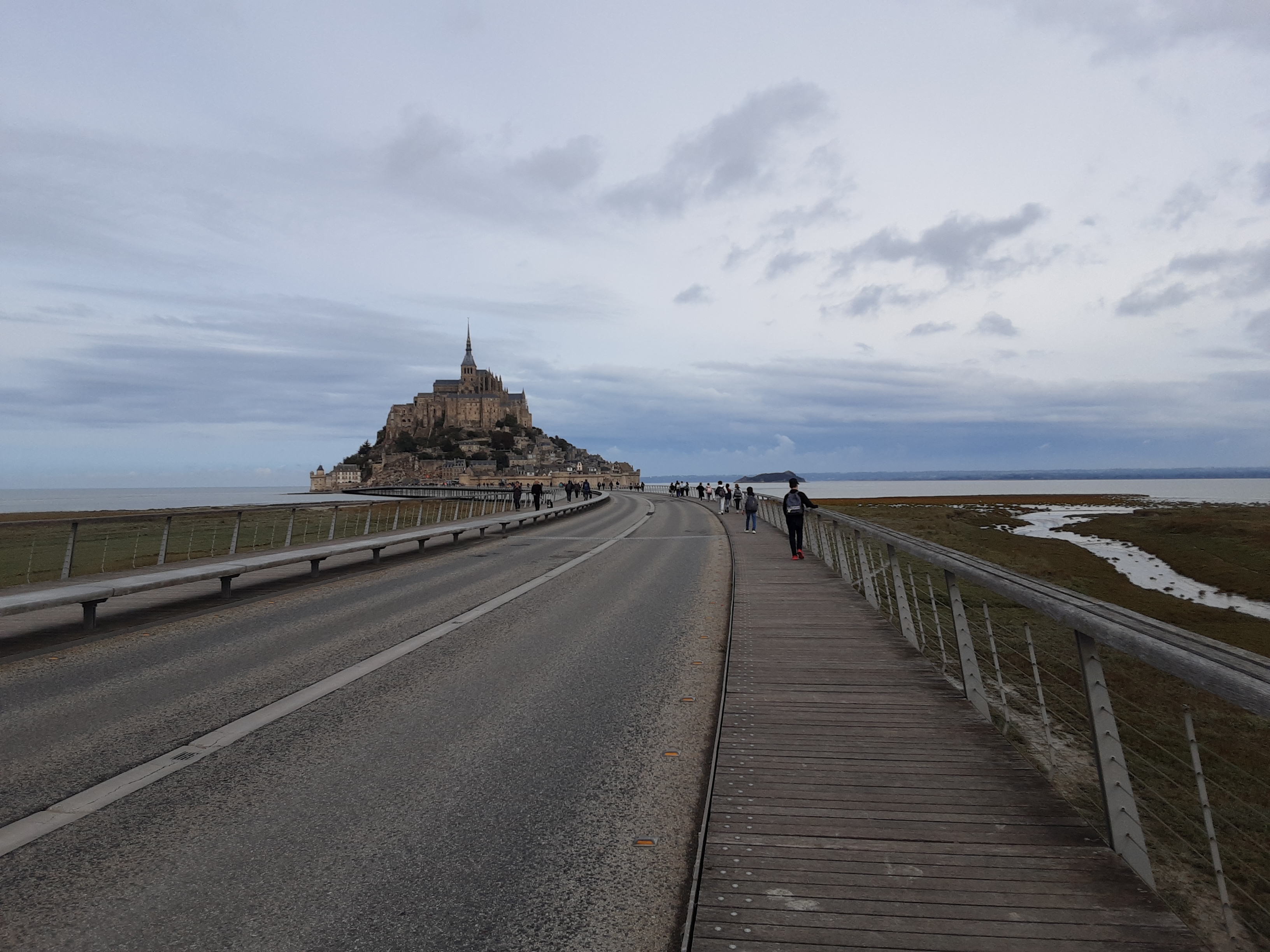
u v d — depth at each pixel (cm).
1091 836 342
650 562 1716
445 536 2545
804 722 518
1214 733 912
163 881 327
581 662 755
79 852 353
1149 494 14762
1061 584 2908
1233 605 2602
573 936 289
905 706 556
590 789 436
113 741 512
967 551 3447
